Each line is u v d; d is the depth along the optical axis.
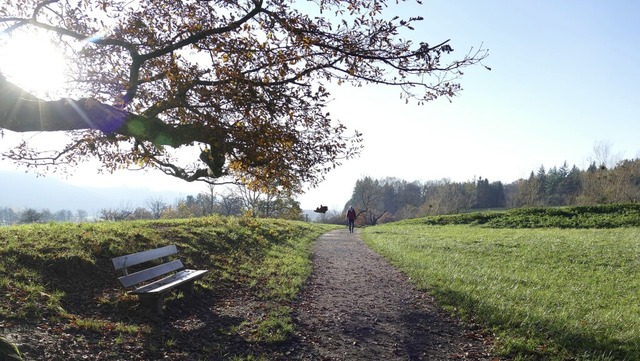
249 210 20.22
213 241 13.80
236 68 5.82
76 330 5.86
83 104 4.89
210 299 8.77
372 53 5.54
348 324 7.65
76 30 6.34
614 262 14.02
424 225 35.09
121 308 7.20
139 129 5.24
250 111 5.89
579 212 31.27
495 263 14.20
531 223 30.06
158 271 8.17
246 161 6.06
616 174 50.22
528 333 6.86
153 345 5.88
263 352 6.18
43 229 10.52
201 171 7.39
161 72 6.37
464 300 8.81
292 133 6.28
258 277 11.02
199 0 6.04
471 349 6.53
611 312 8.19
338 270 13.27
